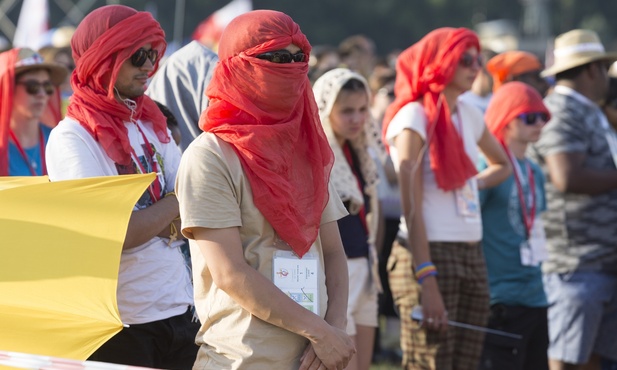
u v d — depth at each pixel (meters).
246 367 8.73
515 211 16.23
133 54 10.73
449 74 14.47
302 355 8.90
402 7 111.12
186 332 11.10
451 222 14.54
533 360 16.42
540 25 93.62
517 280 16.06
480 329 14.84
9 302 8.51
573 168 17.14
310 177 9.21
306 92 9.18
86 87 10.78
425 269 14.23
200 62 13.30
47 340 8.48
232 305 8.87
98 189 9.21
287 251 8.98
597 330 17.61
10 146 14.52
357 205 14.61
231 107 8.94
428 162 14.60
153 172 10.05
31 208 8.97
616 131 18.78
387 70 25.39
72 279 8.67
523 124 16.64
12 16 77.31
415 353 14.63
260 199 8.80
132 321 10.60
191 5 98.31
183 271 11.17
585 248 17.38
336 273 9.50
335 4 109.06
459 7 113.25
